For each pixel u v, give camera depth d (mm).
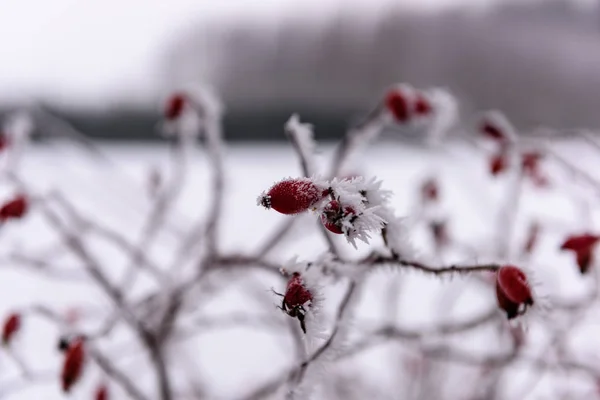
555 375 819
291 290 502
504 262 507
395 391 933
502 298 501
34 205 680
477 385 852
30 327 1031
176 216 1015
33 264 770
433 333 641
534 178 823
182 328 786
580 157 933
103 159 1007
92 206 1350
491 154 779
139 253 766
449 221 874
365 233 480
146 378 944
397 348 953
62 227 698
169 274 771
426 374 886
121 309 663
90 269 706
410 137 953
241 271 774
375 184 501
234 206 1720
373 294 1064
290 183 489
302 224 787
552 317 662
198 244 846
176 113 731
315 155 565
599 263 644
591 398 805
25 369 642
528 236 739
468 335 831
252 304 1066
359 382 888
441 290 1074
